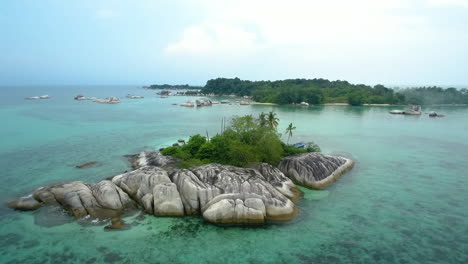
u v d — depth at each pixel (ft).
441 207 131.13
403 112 531.91
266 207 115.65
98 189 120.16
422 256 94.38
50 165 184.96
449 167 193.98
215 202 114.62
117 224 108.06
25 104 593.42
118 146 241.55
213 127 351.46
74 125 341.41
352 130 344.69
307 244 100.07
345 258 92.73
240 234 105.19
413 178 170.71
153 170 131.34
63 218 110.93
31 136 271.08
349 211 125.29
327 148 249.14
